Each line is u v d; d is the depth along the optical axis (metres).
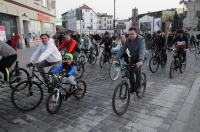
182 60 9.30
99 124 4.48
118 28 18.56
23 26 26.91
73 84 5.48
